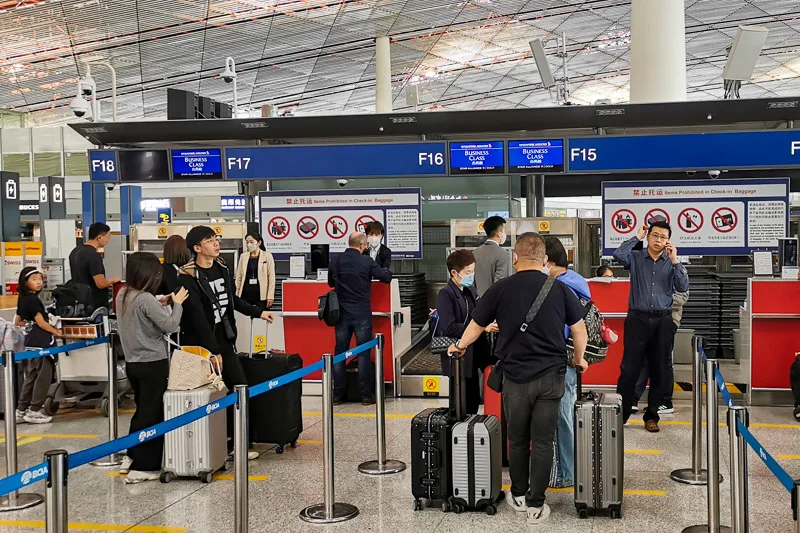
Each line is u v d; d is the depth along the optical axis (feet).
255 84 86.02
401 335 30.12
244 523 12.75
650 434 21.66
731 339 30.40
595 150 30.17
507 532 14.51
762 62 91.91
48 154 76.79
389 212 32.53
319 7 60.75
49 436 22.80
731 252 29.76
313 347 28.58
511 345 14.88
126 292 17.84
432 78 92.07
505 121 30.17
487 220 24.02
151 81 80.43
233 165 32.30
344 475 18.33
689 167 29.71
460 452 15.60
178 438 17.94
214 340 18.67
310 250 33.12
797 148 28.91
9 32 60.75
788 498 16.12
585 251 33.88
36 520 15.47
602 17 69.21
